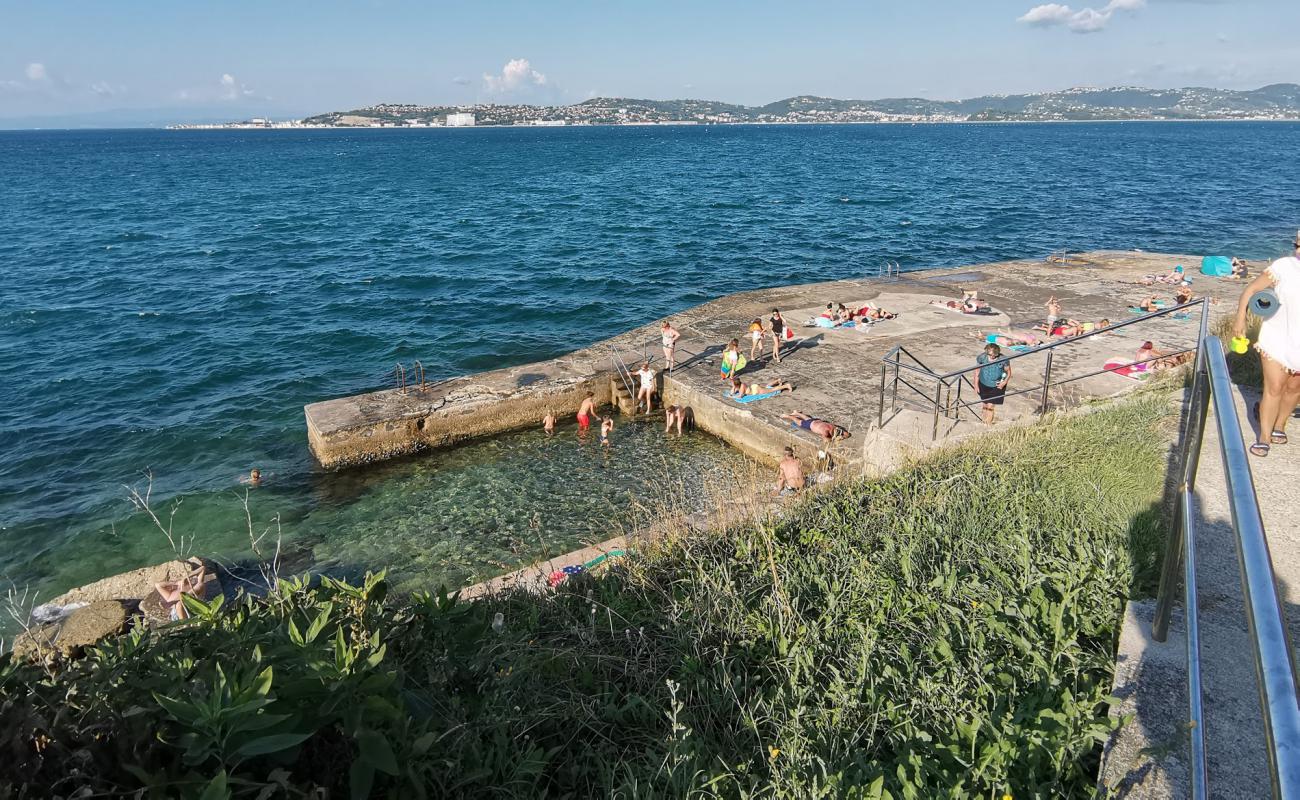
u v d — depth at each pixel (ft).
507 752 11.44
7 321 96.43
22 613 37.35
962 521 19.70
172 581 33.71
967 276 89.71
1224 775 9.28
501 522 46.16
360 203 219.41
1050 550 17.31
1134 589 14.53
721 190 234.99
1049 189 221.87
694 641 15.29
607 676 14.44
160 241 156.56
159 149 605.73
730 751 12.41
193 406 69.31
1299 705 4.42
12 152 563.07
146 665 9.73
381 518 47.50
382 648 9.78
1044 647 13.67
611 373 62.44
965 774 10.78
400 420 55.42
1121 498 18.86
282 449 59.11
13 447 61.05
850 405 52.80
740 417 52.85
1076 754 10.69
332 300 105.50
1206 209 173.06
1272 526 14.57
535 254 134.31
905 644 14.51
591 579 19.12
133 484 54.34
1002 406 42.27
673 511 25.30
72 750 7.94
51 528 48.62
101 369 78.89
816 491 24.45
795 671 14.14
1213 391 8.32
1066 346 59.88
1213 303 72.23
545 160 414.62
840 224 161.58
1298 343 16.63
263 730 8.43
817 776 11.21
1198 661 7.91
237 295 108.88
